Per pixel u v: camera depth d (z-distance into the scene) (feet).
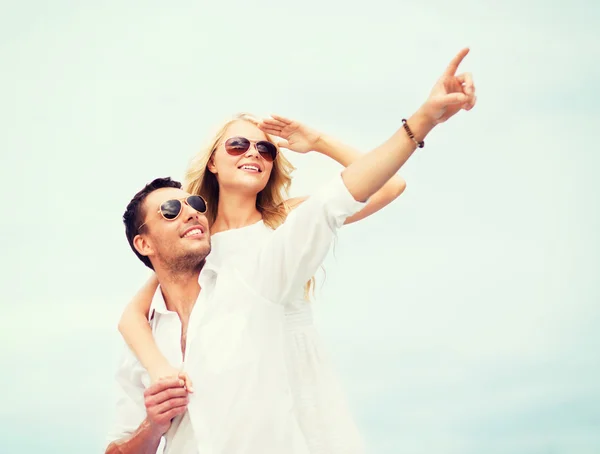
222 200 13.08
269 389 10.84
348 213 10.41
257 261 11.21
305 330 12.16
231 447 10.65
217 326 11.12
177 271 11.64
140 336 11.66
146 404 10.96
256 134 13.21
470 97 9.80
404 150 10.04
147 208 11.70
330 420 11.69
